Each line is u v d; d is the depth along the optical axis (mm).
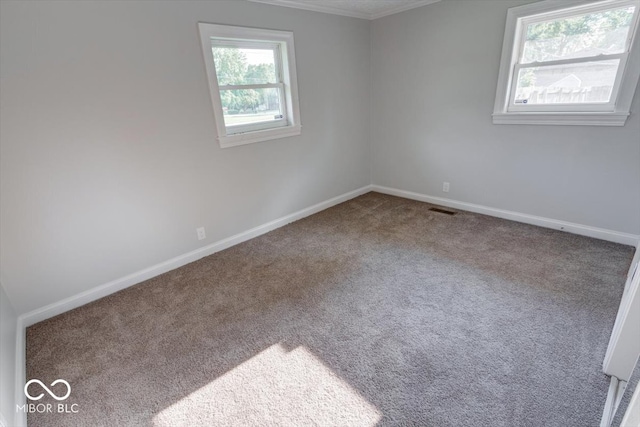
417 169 3914
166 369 1664
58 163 2018
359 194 4336
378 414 1364
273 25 2871
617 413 1040
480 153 3295
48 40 1850
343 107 3771
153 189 2455
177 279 2523
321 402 1436
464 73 3180
